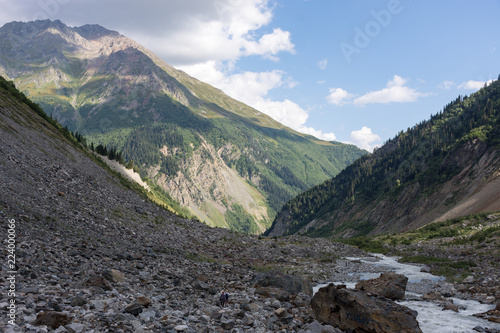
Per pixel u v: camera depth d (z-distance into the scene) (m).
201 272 29.52
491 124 171.00
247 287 25.97
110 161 147.75
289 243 66.69
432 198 153.25
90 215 35.94
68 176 46.56
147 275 22.92
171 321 13.19
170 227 50.88
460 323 19.78
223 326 14.02
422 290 31.16
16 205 26.12
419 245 67.81
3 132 44.31
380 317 15.91
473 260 43.84
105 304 13.77
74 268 19.69
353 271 44.09
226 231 65.56
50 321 10.62
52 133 70.94
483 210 97.06
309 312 19.31
